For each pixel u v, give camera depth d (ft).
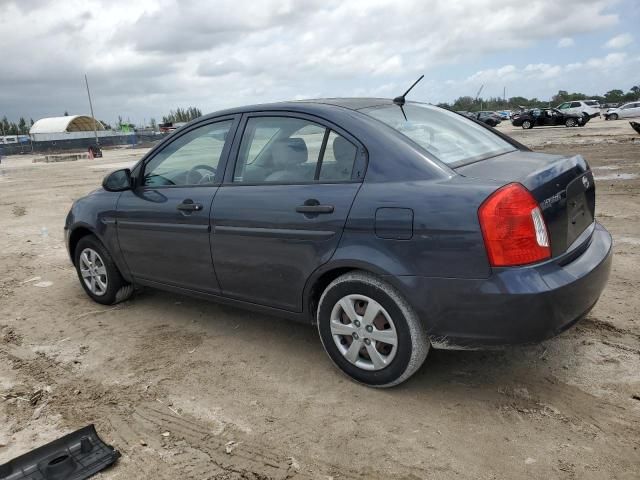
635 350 11.60
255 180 11.88
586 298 9.47
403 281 9.44
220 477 8.45
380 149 10.18
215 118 13.11
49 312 16.22
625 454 8.43
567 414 9.52
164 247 13.62
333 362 11.19
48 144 182.80
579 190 10.53
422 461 8.55
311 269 10.71
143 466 8.79
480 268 8.81
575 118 118.83
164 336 13.93
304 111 11.44
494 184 8.99
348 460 8.69
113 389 11.34
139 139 203.62
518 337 8.91
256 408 10.32
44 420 10.27
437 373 11.17
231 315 15.10
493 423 9.41
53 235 28.37
